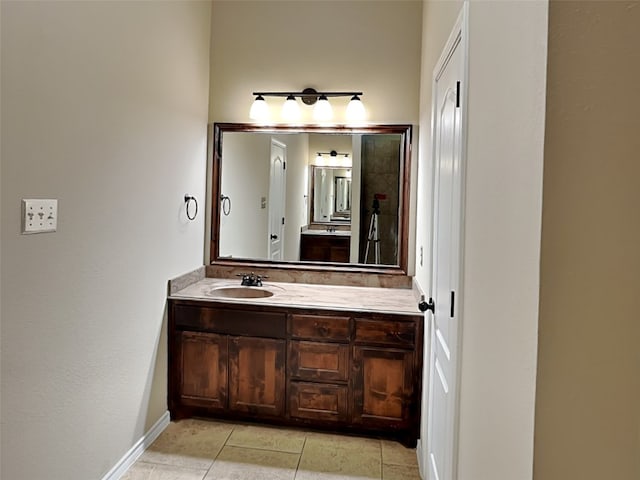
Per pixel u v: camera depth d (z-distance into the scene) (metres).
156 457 2.36
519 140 0.87
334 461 2.37
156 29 2.37
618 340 0.73
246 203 3.26
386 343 2.52
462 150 1.38
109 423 2.07
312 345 2.58
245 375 2.66
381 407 2.54
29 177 1.52
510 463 0.89
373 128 3.02
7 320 1.46
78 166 1.77
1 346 1.44
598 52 0.72
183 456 2.37
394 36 2.98
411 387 2.50
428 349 2.23
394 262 3.06
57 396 1.71
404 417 2.51
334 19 3.02
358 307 2.55
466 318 1.32
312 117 3.09
